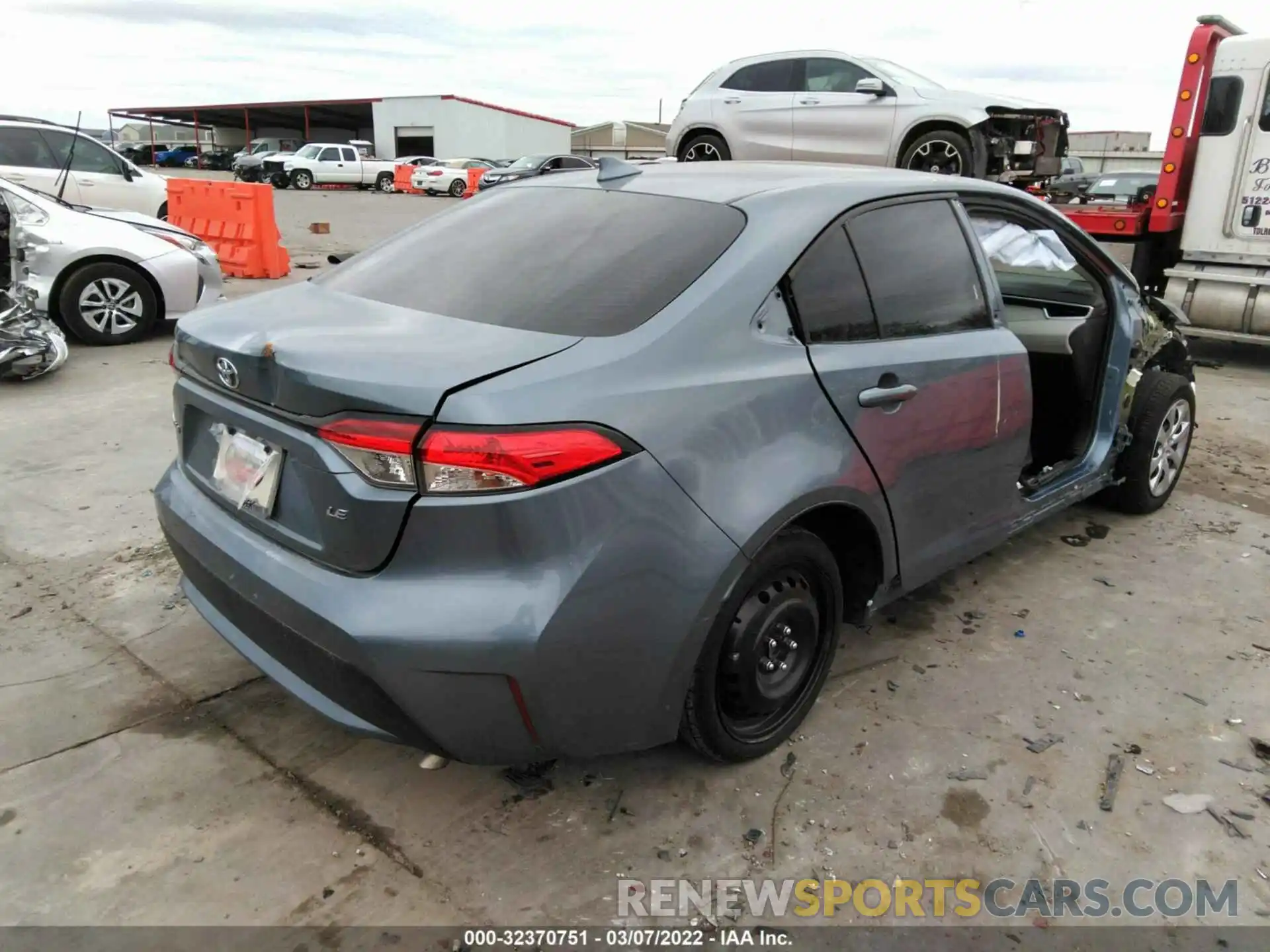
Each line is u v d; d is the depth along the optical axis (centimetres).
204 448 264
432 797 256
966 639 345
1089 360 413
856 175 305
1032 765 274
